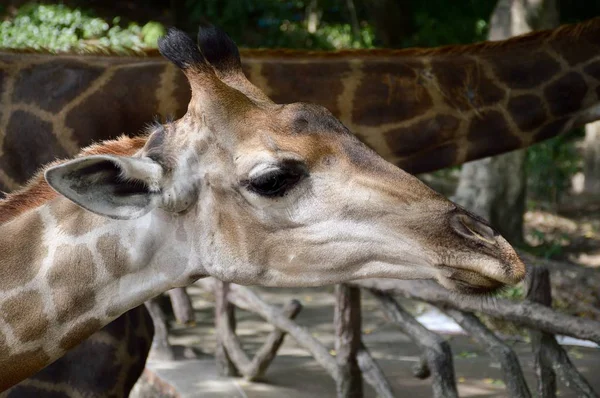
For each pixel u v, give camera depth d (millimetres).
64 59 4348
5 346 2793
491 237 2652
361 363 5156
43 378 3789
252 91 2922
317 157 2740
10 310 2789
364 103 4527
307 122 2777
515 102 4684
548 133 4789
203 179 2793
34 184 3000
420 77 4605
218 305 6082
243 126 2764
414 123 4578
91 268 2809
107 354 3883
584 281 9000
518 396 4555
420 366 5527
